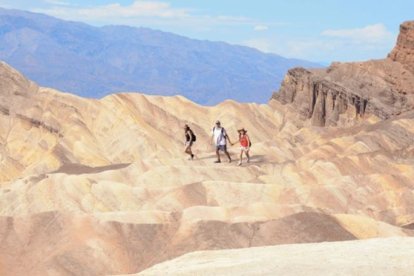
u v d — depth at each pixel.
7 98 123.38
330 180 81.44
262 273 21.38
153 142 120.44
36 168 109.88
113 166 75.56
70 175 68.44
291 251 25.97
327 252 24.56
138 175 68.81
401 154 101.25
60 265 50.25
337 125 145.38
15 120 120.44
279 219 51.31
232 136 136.00
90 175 68.88
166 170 66.94
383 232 52.75
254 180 67.31
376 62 156.12
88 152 115.62
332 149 110.81
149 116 132.62
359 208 76.44
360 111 144.50
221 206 57.78
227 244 50.41
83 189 65.69
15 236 53.16
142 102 134.12
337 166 87.38
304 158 104.25
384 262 21.56
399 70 153.12
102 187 65.25
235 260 25.42
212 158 70.19
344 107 146.62
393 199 80.06
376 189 82.00
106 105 128.12
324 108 148.75
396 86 148.88
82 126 121.88
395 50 157.12
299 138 136.38
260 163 74.69
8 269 50.44
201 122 138.00
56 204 64.31
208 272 22.45
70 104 125.06
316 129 138.00
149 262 50.69
